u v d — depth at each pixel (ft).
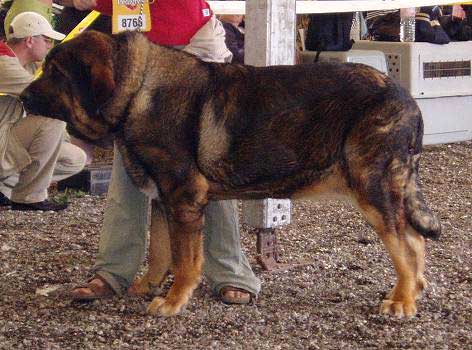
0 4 19.83
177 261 12.10
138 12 12.50
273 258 14.16
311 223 16.66
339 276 13.80
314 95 11.76
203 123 11.71
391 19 22.98
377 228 11.96
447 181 19.61
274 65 12.57
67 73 11.66
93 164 19.08
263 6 13.32
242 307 12.53
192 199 11.86
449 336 11.70
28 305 12.56
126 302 12.58
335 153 11.84
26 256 14.60
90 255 14.73
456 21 23.66
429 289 13.15
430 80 22.13
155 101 11.67
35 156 16.84
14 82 16.62
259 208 13.84
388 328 11.88
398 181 11.85
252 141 11.76
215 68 11.90
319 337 11.66
